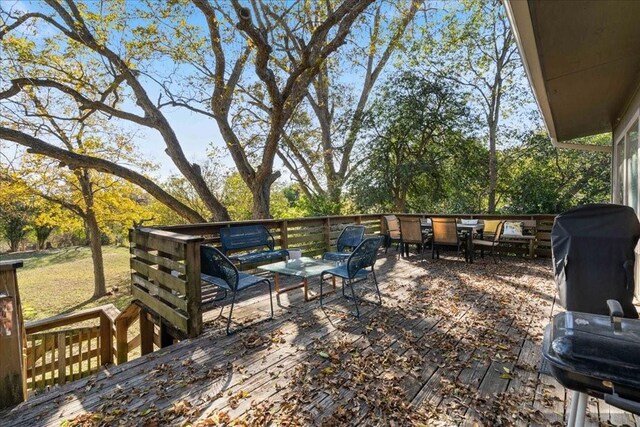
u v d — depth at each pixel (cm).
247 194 1303
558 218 275
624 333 105
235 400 198
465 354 252
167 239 318
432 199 1017
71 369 391
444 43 1082
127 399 202
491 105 1064
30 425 181
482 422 176
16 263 210
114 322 398
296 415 184
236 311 357
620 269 248
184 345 277
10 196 912
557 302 376
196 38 747
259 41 582
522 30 198
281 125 780
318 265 386
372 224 799
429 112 962
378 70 1247
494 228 663
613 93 382
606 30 219
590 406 186
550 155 1041
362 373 225
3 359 199
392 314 341
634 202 394
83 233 1733
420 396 199
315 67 758
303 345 271
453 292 418
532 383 211
